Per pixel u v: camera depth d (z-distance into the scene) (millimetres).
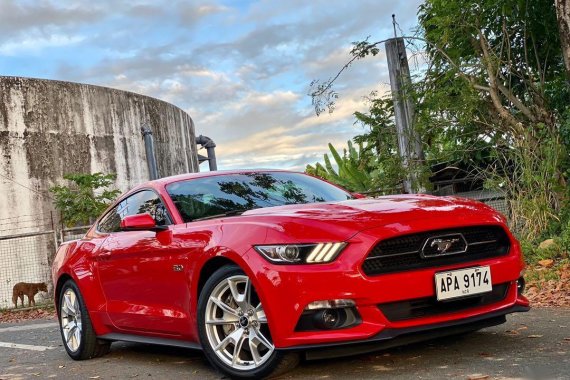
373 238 3961
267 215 4379
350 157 19234
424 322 4043
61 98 21500
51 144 21094
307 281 3938
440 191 13367
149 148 17859
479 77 11570
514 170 10594
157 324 5047
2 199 19938
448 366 4152
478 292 4211
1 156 20078
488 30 12180
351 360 4527
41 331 8797
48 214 20719
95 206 18469
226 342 4379
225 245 4316
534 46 11672
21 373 5715
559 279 7797
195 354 5625
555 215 9984
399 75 12438
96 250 5777
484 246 4363
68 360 6184
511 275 4391
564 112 10938
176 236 4809
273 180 5516
